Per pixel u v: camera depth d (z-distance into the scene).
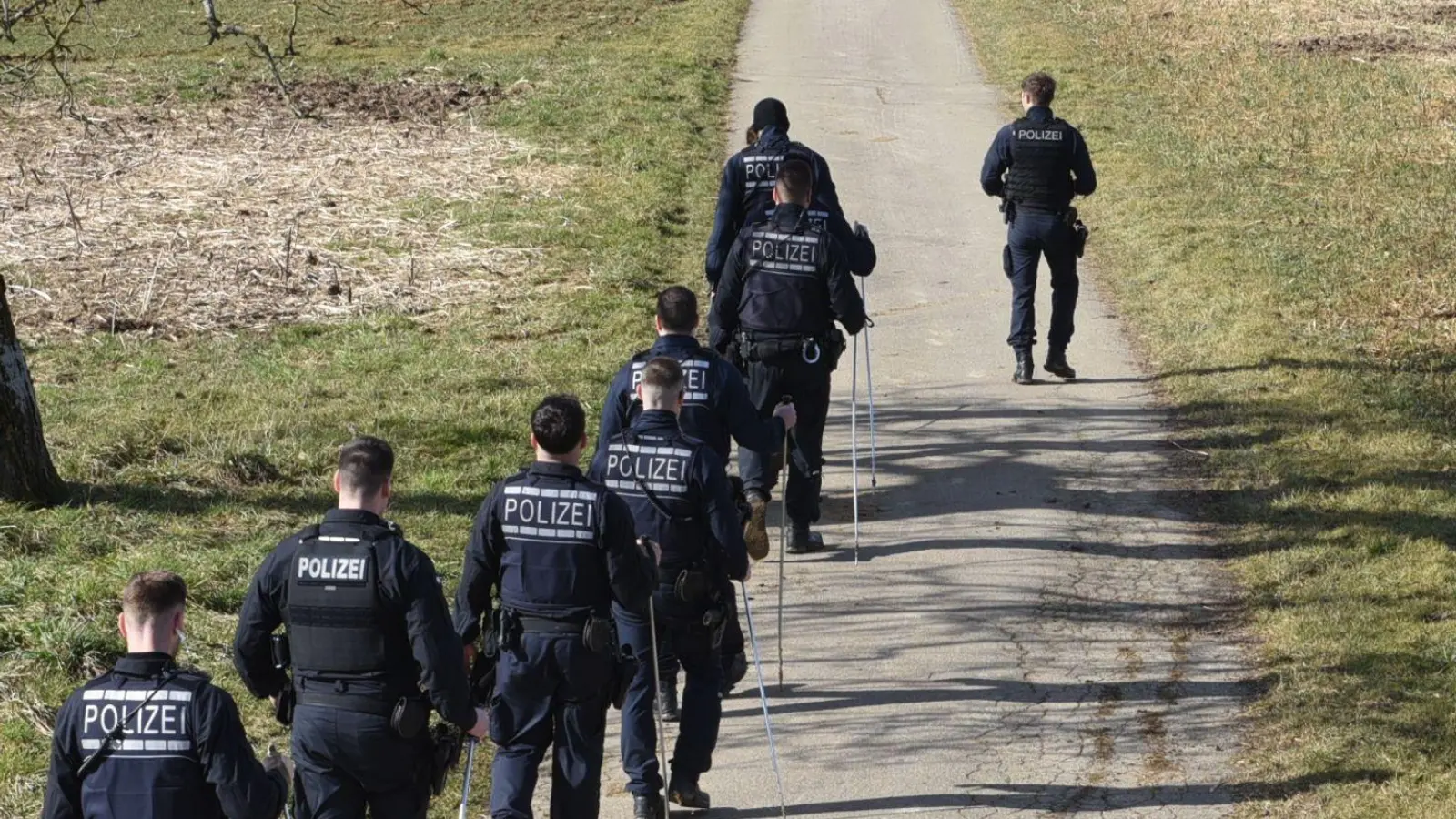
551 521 15.41
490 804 16.02
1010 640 22.59
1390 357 34.72
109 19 85.31
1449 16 85.75
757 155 26.30
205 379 34.19
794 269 23.02
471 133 59.41
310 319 38.84
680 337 19.72
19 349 26.23
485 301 40.41
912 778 18.84
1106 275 42.34
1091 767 18.98
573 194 50.81
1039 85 32.09
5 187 50.78
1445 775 17.94
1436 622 22.25
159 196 50.22
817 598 24.22
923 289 41.66
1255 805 17.84
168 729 12.50
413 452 29.86
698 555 17.17
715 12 89.31
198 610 22.84
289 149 56.84
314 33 83.12
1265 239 44.53
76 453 28.73
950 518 27.25
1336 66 70.69
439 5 93.06
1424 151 55.06
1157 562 25.19
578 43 79.50
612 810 18.38
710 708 17.52
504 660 15.43
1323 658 21.28
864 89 69.44
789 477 25.05
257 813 12.57
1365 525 25.72
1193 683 21.08
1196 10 86.94
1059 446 30.47
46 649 20.78
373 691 13.89
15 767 18.31
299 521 26.98
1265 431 30.47
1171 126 59.66
